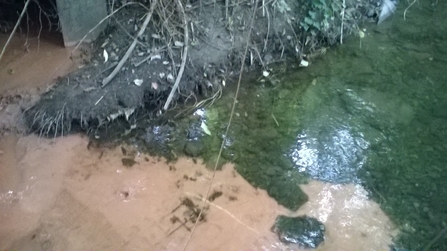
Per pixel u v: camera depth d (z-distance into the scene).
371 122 3.47
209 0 3.64
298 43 3.80
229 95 3.55
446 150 3.34
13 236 2.84
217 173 3.16
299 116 3.47
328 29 3.85
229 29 3.62
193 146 3.27
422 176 3.21
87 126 3.26
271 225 2.96
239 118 3.43
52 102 3.25
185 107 3.45
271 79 3.67
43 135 3.22
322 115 3.49
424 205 3.08
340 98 3.59
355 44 3.93
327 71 3.75
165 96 3.43
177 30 3.51
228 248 2.86
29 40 3.57
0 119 3.22
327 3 3.76
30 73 3.39
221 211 3.00
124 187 3.06
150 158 3.20
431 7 4.25
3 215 2.91
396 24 4.11
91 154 3.19
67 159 3.15
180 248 2.84
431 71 3.79
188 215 2.97
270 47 3.75
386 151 3.32
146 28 3.48
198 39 3.54
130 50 3.38
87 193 3.02
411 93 3.64
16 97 3.28
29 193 3.00
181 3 3.54
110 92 3.31
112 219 2.93
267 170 3.19
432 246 2.90
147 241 2.86
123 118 3.32
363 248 2.90
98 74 3.36
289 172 3.19
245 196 3.07
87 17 3.43
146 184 3.08
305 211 3.03
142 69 3.39
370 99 3.59
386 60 3.84
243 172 3.17
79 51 3.50
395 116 3.51
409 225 3.00
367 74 3.75
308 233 2.93
